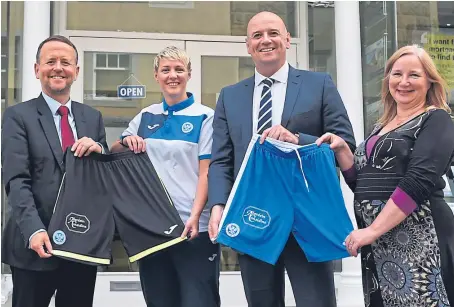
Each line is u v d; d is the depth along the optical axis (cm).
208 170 238
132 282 423
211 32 486
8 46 418
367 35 435
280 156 217
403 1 452
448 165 206
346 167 226
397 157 210
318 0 476
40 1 400
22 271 229
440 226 205
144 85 473
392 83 223
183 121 264
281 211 214
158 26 480
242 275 227
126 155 253
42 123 237
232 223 212
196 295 250
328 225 211
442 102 222
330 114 223
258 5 489
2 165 232
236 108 234
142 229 244
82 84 463
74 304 245
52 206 231
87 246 231
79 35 463
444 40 459
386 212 203
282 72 231
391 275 210
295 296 219
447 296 202
